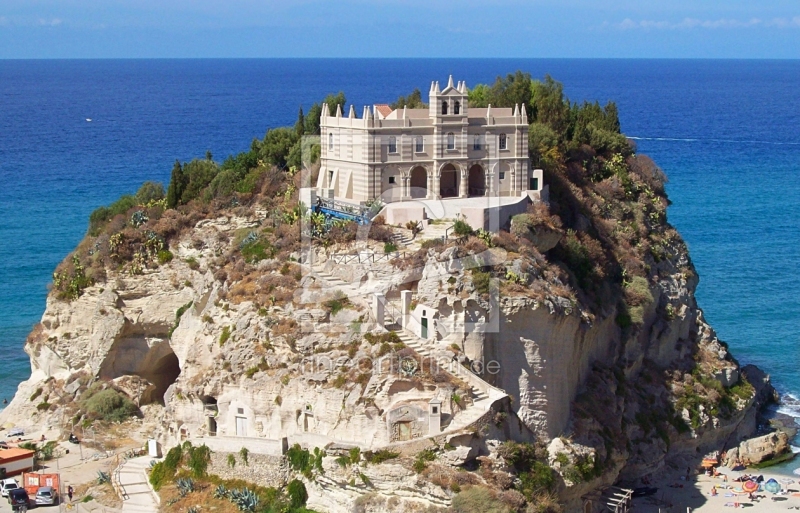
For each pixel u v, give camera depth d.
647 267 142.75
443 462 99.38
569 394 116.81
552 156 142.50
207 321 117.19
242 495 105.12
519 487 101.94
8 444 126.31
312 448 104.94
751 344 169.75
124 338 136.50
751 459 133.00
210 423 114.00
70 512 108.94
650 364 139.00
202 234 136.50
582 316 118.00
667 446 129.38
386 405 102.81
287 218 125.38
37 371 141.38
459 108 127.31
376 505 99.31
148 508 107.62
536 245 122.69
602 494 116.88
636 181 155.25
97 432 128.75
